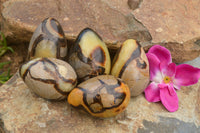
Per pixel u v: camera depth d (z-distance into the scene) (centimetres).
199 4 84
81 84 70
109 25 80
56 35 73
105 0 84
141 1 83
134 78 72
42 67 70
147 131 71
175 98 74
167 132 72
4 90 74
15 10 83
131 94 74
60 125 70
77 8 83
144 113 73
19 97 73
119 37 79
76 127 70
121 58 72
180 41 78
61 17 82
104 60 72
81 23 81
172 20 81
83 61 72
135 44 72
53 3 84
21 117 71
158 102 75
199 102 76
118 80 70
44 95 71
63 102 73
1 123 71
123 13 82
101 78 70
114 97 68
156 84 75
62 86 70
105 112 69
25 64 70
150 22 80
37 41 73
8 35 83
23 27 80
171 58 78
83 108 69
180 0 84
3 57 89
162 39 78
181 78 76
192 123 73
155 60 76
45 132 70
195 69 75
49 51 73
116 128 71
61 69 70
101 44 73
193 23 81
